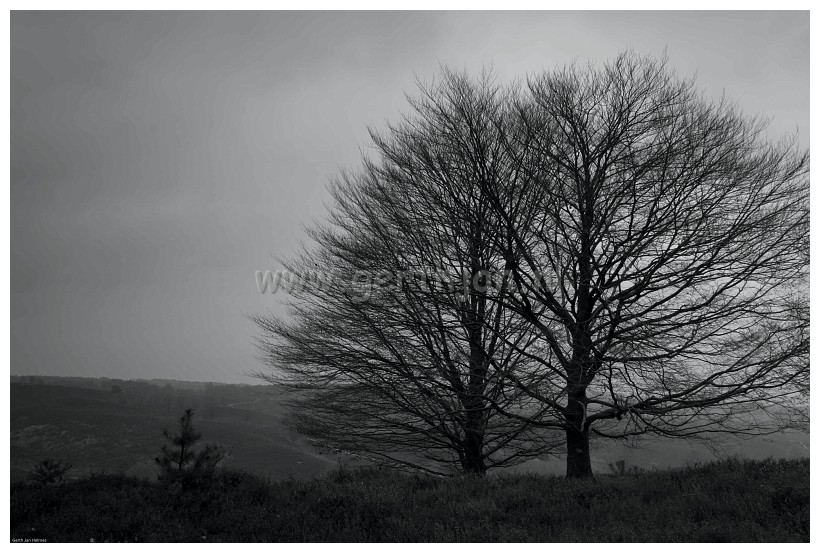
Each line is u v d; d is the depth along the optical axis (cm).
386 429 1778
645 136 1323
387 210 1539
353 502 966
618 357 1238
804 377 1160
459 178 1355
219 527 861
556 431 1773
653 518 790
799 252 1220
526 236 1349
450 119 1358
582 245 1295
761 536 673
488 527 805
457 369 1535
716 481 928
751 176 1278
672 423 1319
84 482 1159
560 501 941
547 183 1284
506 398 1445
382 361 1603
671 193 1276
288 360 1847
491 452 1689
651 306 1276
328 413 1870
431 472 1714
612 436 1312
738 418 1298
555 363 1380
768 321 1211
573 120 1323
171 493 1038
